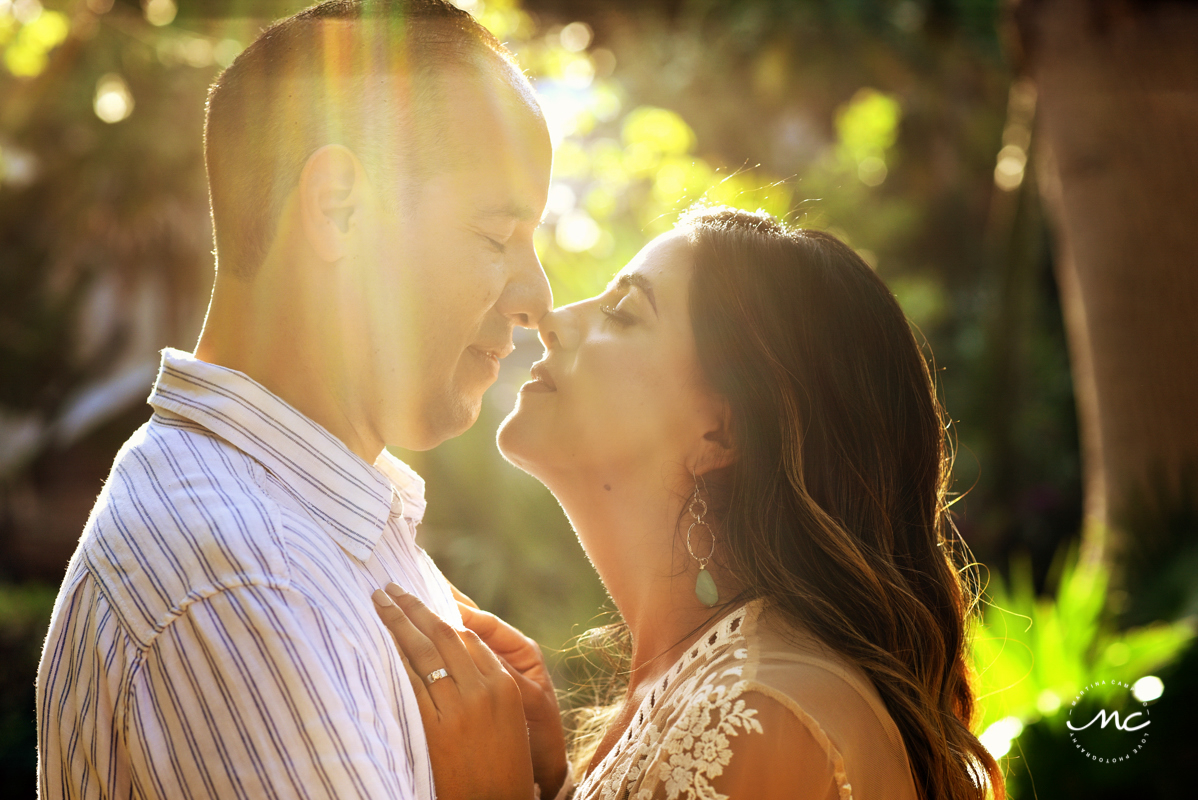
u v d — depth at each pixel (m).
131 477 1.28
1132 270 4.54
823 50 8.45
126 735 1.14
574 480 1.76
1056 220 5.03
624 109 8.95
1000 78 8.83
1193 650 3.38
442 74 1.44
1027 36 4.91
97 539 1.24
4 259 8.34
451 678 1.37
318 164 1.39
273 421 1.35
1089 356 4.70
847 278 1.72
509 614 4.77
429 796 1.30
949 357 10.21
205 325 1.50
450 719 1.34
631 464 1.71
